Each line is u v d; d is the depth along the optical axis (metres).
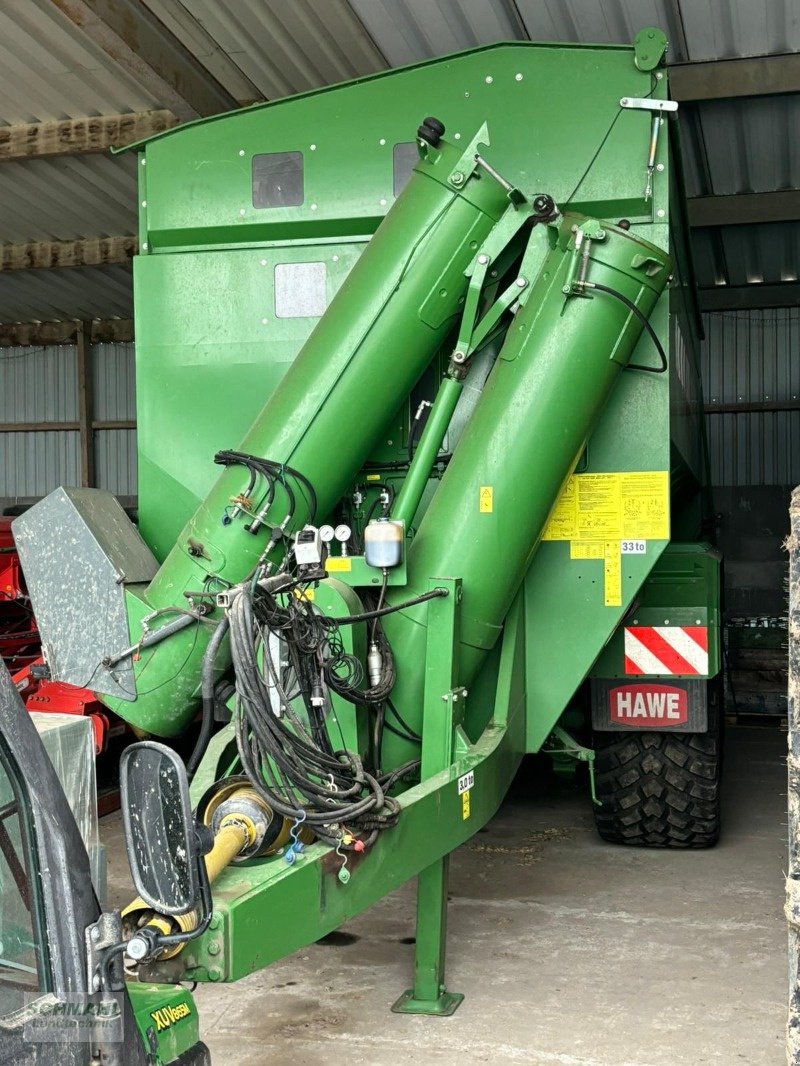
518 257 3.56
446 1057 2.93
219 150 3.89
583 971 3.54
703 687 4.46
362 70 6.77
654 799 4.74
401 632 3.26
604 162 3.60
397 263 3.35
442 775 2.99
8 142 8.02
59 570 3.32
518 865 4.73
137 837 1.82
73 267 10.81
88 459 13.48
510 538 3.34
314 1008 3.28
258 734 2.28
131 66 6.11
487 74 3.68
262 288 3.88
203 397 3.90
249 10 5.99
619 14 5.84
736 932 3.88
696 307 6.21
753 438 10.91
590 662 3.66
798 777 2.10
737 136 7.27
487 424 3.36
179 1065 1.88
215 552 3.25
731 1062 2.90
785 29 5.89
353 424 3.37
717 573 4.58
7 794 1.63
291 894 2.28
